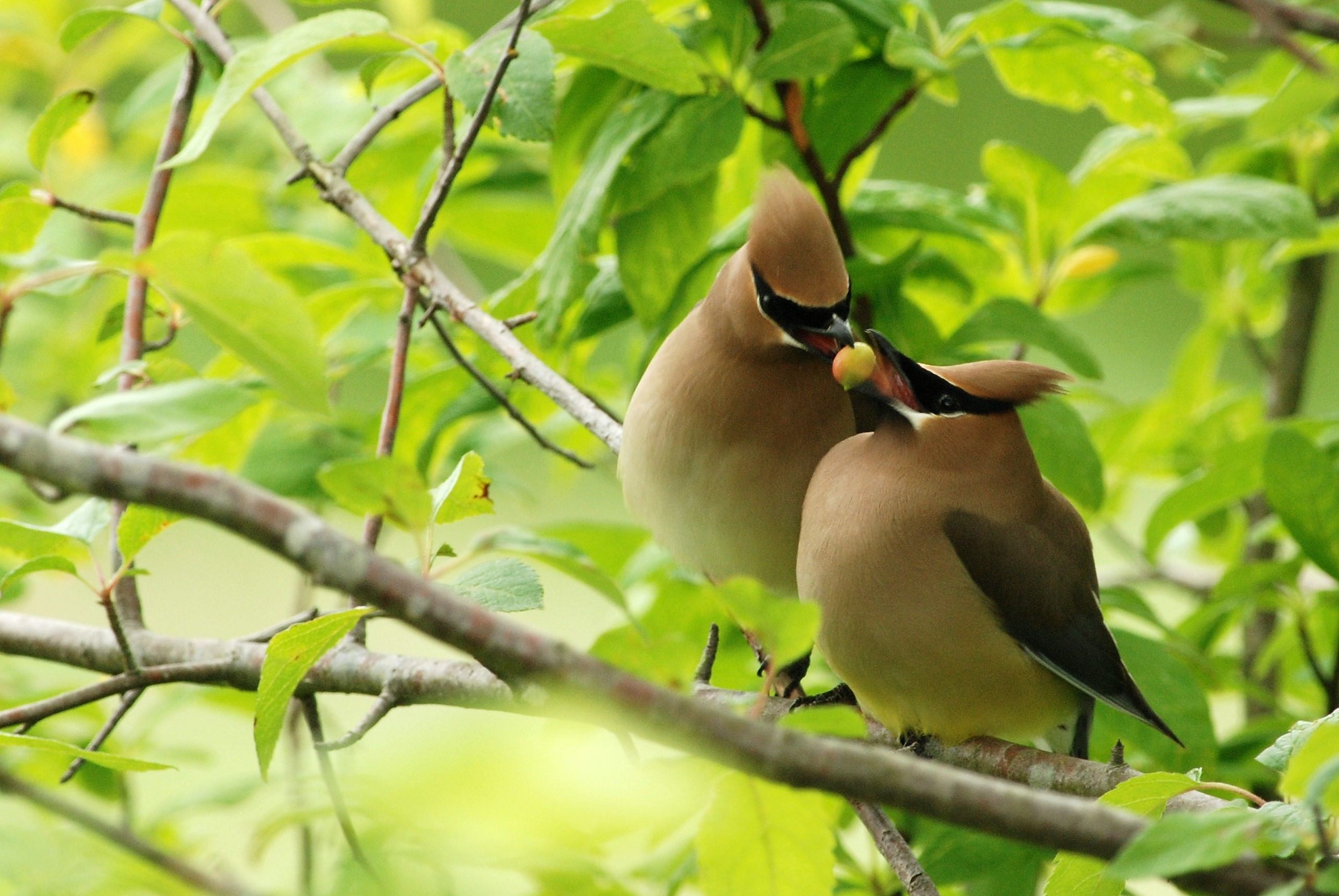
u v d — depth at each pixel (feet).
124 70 63.52
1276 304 41.88
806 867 18.16
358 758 22.17
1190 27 34.88
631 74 27.17
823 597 26.25
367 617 19.58
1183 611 55.21
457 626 14.69
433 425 33.76
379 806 22.26
